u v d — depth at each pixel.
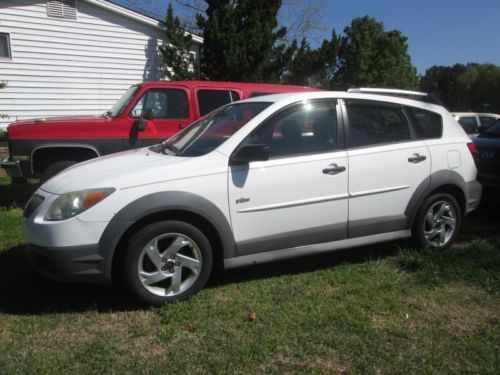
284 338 3.23
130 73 12.84
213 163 3.82
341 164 4.23
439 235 4.90
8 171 6.57
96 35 12.14
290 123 4.17
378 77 51.69
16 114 11.33
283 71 15.57
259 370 2.88
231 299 3.82
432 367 2.90
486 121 18.42
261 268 4.53
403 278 4.27
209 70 13.95
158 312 3.63
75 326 3.42
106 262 3.51
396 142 4.60
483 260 4.55
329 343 3.17
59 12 11.53
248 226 3.93
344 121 4.38
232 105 4.75
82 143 6.58
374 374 2.84
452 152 4.86
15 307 3.71
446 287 4.07
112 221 3.49
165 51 12.79
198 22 14.33
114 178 3.62
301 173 4.06
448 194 4.88
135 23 12.71
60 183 3.80
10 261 4.65
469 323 3.47
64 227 3.44
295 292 3.97
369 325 3.40
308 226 4.16
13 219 6.07
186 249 3.79
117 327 3.41
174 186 3.66
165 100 7.02
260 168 3.93
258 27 13.78
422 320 3.51
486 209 7.10
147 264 3.66
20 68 11.25
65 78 11.88
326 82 18.31
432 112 4.93
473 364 2.92
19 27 11.10
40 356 3.00
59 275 3.48
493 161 6.46
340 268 4.49
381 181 4.43
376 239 4.52
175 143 4.50
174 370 2.87
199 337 3.26
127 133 6.76
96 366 2.91
